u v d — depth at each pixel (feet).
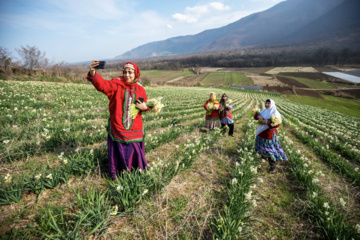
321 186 11.57
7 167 9.78
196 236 7.04
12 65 73.31
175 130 19.43
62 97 33.60
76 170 9.56
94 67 8.04
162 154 14.30
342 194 11.25
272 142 13.56
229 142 19.88
